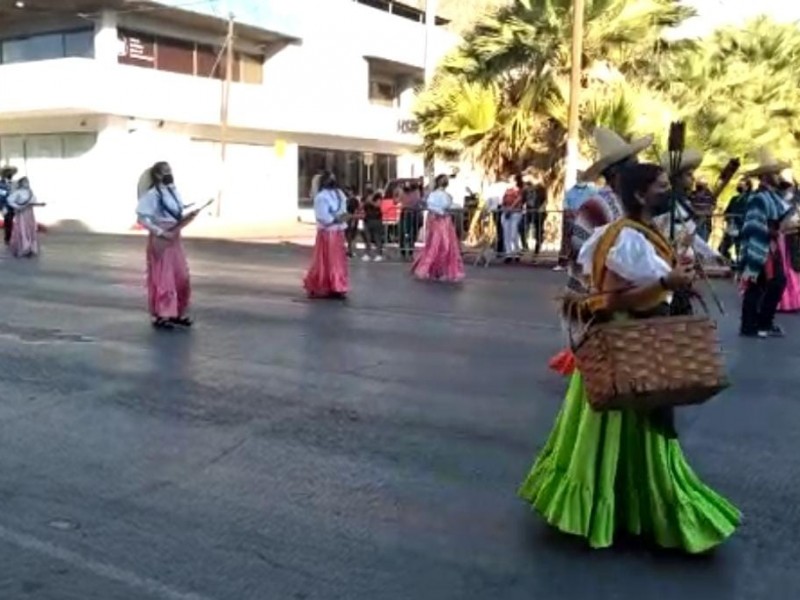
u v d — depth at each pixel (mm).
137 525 4672
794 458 5805
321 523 4703
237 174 37188
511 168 21656
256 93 36750
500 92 21531
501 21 21312
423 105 22312
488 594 3928
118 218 32750
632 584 4012
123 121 32906
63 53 34219
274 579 4078
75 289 13727
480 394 7352
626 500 4355
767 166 10242
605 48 20703
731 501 5020
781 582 4039
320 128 39250
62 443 6008
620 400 3900
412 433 6258
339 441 6070
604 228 4180
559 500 4398
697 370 3898
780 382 7965
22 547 4395
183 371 8086
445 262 16047
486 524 4676
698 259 4508
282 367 8305
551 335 10156
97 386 7512
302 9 39000
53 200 34250
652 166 4086
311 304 12570
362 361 8602
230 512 4848
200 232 30469
